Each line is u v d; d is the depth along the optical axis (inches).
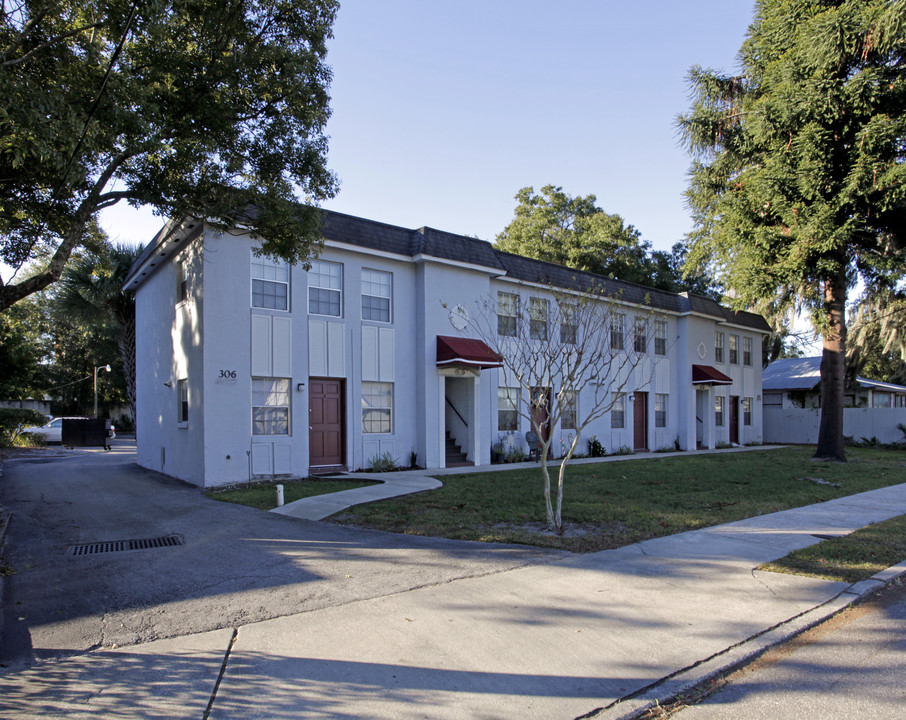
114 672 163.8
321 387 593.9
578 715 144.4
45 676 161.5
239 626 196.5
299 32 443.2
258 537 323.0
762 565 267.7
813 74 696.4
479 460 696.4
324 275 599.8
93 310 909.8
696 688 161.3
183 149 403.5
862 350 1250.6
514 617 205.5
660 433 954.7
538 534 319.6
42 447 1128.2
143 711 143.0
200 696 150.3
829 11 672.4
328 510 386.9
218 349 525.7
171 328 627.8
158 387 677.3
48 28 342.3
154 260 651.5
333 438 599.8
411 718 141.7
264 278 562.6
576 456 808.3
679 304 991.0
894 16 616.1
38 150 296.7
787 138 732.0
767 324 1192.2
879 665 175.2
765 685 163.3
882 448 1060.5
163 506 428.8
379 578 247.6
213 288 527.2
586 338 495.5
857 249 778.8
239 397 534.6
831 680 165.9
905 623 208.4
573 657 175.5
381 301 644.1
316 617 204.5
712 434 1027.9
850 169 693.3
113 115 342.0
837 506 420.5
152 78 389.7
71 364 1755.7
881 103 694.5
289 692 152.8
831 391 803.4
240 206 451.2
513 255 764.0
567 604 217.9
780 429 1255.5
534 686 158.1
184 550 297.4
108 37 370.0
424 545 301.4
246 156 443.8
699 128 836.0
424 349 652.1
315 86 450.6
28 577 254.2
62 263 373.7
